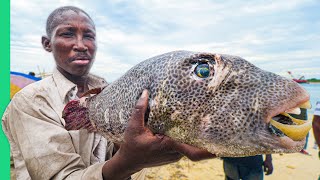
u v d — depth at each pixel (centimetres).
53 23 66
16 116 57
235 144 39
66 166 53
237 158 123
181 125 42
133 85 48
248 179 123
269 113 38
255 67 42
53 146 53
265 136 38
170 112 42
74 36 66
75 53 65
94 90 59
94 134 64
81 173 49
